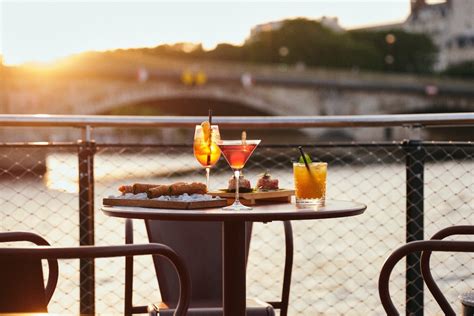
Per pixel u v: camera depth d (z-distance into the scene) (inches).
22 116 123.5
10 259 65.4
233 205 80.9
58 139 1050.1
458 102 1947.6
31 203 459.8
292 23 2501.2
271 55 2448.3
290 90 1793.8
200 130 89.3
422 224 124.0
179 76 1678.2
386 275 74.5
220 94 1742.1
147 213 74.7
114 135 1432.1
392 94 1888.5
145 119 127.0
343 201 89.1
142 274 274.7
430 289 84.4
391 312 74.6
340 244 363.9
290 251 104.0
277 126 130.8
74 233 372.5
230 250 91.1
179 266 73.1
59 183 516.1
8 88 1461.6
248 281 293.3
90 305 121.6
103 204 86.3
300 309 240.7
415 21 2539.4
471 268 241.8
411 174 123.8
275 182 91.1
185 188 84.6
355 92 1861.5
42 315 61.5
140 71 1620.3
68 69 1507.1
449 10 2532.0
